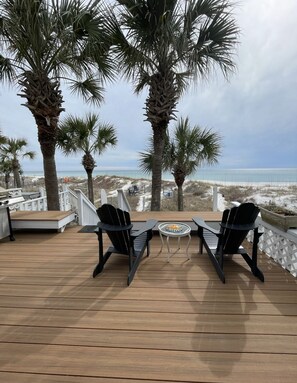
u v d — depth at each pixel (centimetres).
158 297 191
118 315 167
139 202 1011
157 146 444
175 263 259
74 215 433
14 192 643
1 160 1078
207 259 269
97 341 141
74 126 671
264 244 293
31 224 369
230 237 226
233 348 135
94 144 725
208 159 604
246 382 113
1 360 128
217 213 404
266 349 134
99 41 371
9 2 331
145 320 161
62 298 191
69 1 350
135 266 229
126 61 388
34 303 184
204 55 379
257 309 173
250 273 232
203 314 167
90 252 296
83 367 123
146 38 355
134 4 334
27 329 153
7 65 416
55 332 150
